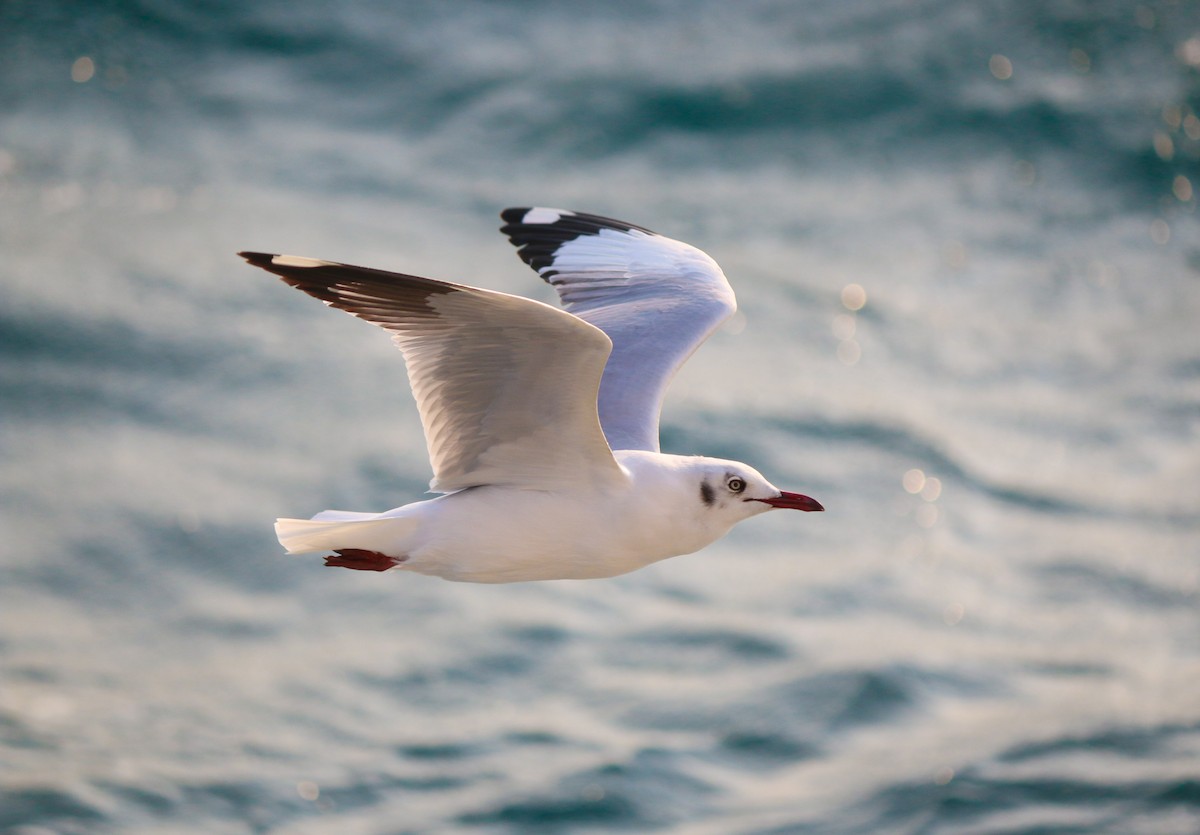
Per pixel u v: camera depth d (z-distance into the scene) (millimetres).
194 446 17406
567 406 7352
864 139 23484
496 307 6844
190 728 13523
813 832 12242
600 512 7840
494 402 7465
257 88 23938
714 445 17547
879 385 18781
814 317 19906
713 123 23516
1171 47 25250
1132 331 19938
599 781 12844
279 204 21453
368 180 22125
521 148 22984
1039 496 17141
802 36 25422
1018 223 22031
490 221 21328
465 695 14094
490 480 7879
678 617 15250
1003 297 20531
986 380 18984
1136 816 12281
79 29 24438
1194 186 22781
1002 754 13156
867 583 15766
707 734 13555
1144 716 13688
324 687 14141
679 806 12625
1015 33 25469
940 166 23109
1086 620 15266
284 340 19172
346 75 24281
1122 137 23625
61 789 12602
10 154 22016
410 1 25781
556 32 25359
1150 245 21750
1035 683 14320
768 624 15102
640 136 23359
